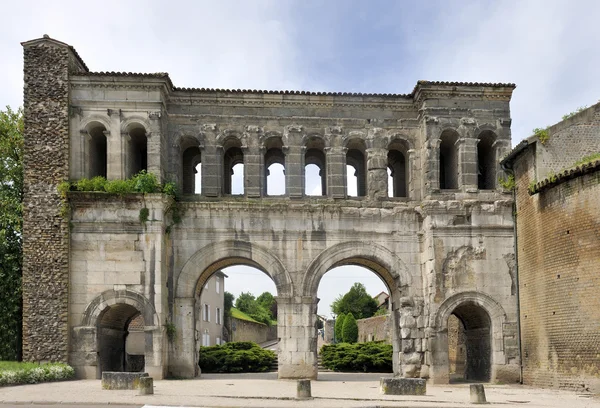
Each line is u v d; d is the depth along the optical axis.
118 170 32.34
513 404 22.02
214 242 32.75
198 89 33.88
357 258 33.97
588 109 31.38
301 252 32.97
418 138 34.59
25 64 32.56
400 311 33.19
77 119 32.59
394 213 33.66
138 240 31.45
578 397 24.78
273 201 33.47
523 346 31.84
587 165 27.17
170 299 32.28
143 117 32.59
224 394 23.77
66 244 31.28
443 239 32.72
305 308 32.56
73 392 23.59
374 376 37.22
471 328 35.62
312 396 23.58
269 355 45.31
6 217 36.59
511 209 33.31
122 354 35.53
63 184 31.38
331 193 33.78
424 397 23.77
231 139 34.56
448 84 33.62
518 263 32.62
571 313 27.97
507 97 34.34
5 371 26.22
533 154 31.25
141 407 19.94
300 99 34.22
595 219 27.09
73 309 31.12
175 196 32.94
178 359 32.12
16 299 35.38
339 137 34.28
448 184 36.12
